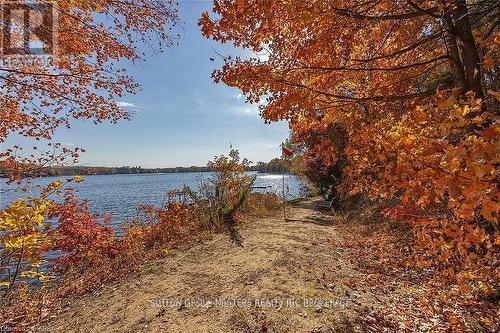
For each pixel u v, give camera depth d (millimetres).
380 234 9906
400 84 5742
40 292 6945
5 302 6301
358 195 16797
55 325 5109
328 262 7340
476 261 4434
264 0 3545
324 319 4555
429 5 4547
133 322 4781
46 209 5566
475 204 2373
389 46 5594
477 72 4500
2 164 6363
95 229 8594
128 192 49000
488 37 5191
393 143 3225
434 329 4438
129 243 9016
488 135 2145
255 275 6191
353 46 4879
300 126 5836
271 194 19781
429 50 5832
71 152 6996
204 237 10039
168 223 10945
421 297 5496
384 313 4863
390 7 4445
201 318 4695
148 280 6645
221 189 13133
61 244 7648
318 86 5047
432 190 2773
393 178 3166
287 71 4531
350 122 5391
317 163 19875
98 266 8227
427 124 2924
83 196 41625
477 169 2098
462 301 5176
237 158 13617
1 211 4688
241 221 12695
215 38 4043
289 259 7109
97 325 4859
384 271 6926
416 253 7395
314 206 20266
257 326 4379
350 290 5742
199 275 6555
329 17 3889
